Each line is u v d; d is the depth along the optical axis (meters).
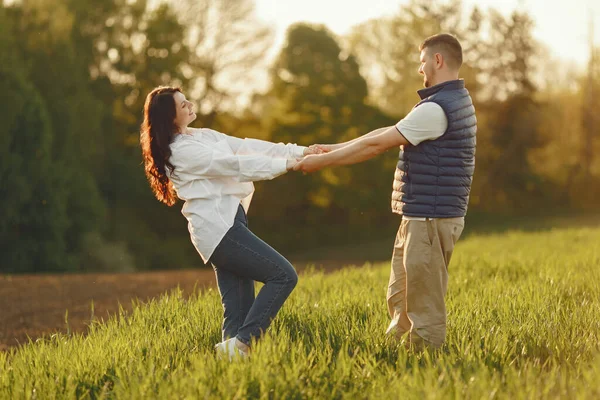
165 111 5.50
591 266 10.84
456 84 5.29
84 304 11.27
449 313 6.48
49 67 38.50
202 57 50.03
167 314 6.95
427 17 62.66
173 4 49.56
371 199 52.66
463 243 23.50
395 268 5.67
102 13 47.00
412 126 5.19
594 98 67.12
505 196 64.69
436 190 5.23
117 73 48.62
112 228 44.78
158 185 5.70
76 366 5.09
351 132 50.75
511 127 63.81
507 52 63.28
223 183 5.48
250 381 4.33
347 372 4.50
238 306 5.75
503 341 5.23
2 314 10.36
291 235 52.22
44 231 34.12
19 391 4.57
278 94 51.06
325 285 9.46
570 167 67.19
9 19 36.41
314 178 51.53
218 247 5.40
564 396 3.91
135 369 4.91
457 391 3.95
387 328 5.86
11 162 32.50
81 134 40.28
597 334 5.48
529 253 15.82
